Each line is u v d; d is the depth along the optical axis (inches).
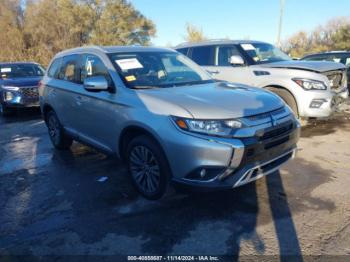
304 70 259.3
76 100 198.8
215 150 129.5
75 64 209.3
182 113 136.0
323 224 133.9
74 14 1483.8
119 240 129.5
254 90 167.6
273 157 144.9
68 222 143.7
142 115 148.2
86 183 182.9
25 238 133.4
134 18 1611.7
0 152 250.2
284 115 151.5
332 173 181.9
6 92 390.0
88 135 198.8
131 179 167.5
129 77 170.6
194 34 1348.4
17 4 1499.8
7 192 176.4
